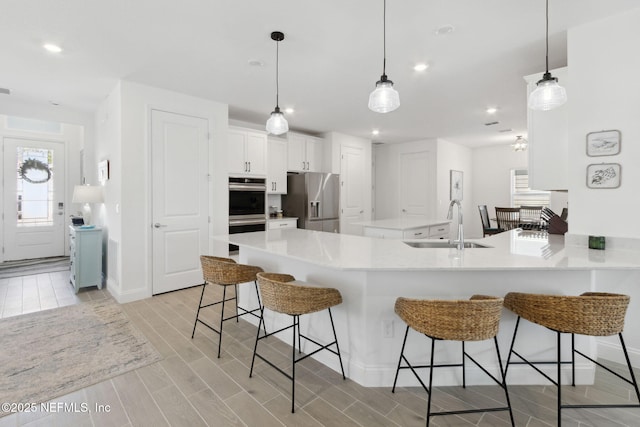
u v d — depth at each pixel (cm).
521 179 735
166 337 268
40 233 572
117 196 356
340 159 621
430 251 226
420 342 202
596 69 227
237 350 246
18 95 392
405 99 409
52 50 274
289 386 201
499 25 235
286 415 174
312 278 236
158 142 369
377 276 201
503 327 203
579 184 235
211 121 413
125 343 256
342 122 533
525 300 174
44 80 342
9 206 544
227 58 290
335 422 169
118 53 281
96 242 397
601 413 175
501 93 385
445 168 704
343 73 324
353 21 231
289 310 185
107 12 220
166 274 379
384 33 229
